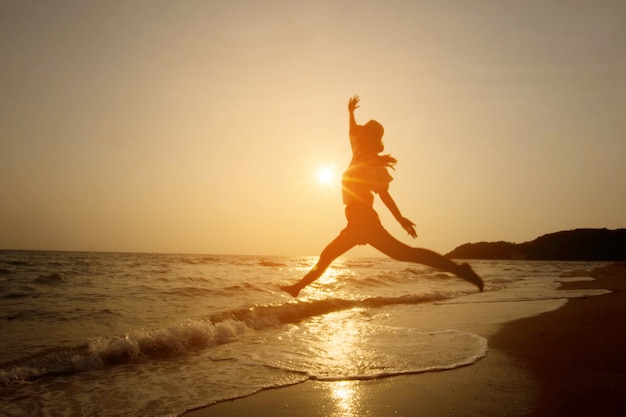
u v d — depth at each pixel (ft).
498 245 391.04
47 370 23.81
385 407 18.61
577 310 46.55
